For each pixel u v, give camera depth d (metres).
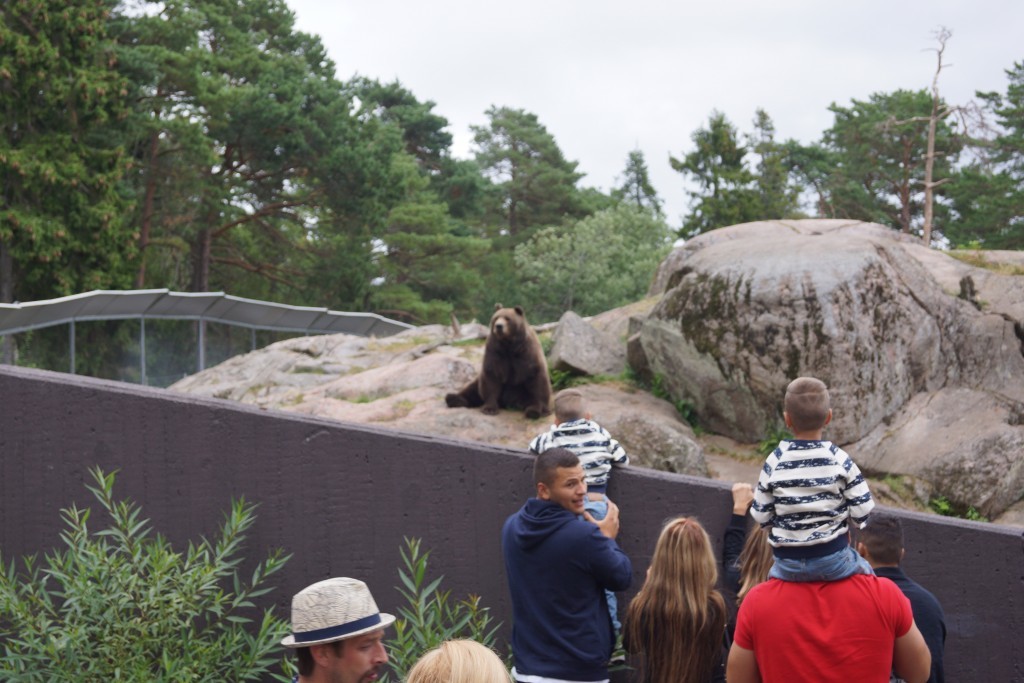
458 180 55.38
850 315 10.09
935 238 49.16
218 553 5.12
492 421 10.80
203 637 5.29
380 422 10.95
